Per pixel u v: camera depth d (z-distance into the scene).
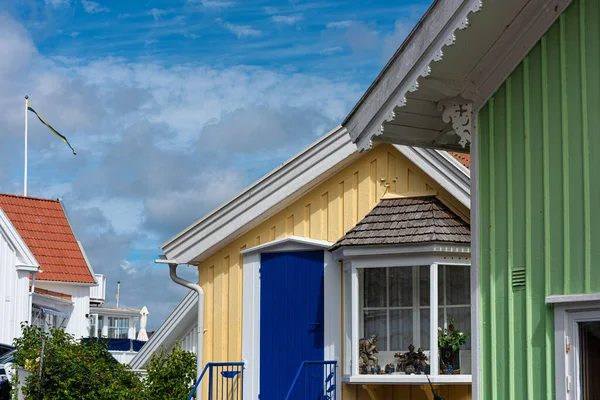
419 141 9.98
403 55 8.91
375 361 13.13
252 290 14.95
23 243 32.94
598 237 7.84
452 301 12.85
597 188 7.89
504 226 8.66
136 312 49.81
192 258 15.26
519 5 8.36
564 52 8.26
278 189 14.64
